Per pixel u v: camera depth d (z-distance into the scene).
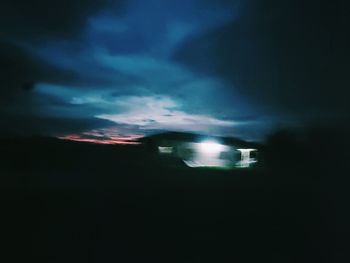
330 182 10.84
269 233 5.79
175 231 5.70
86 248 4.81
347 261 4.71
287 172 13.19
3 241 4.84
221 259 4.68
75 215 6.26
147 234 5.51
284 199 8.27
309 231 5.94
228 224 6.21
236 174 12.48
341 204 7.84
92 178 10.09
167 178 10.91
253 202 7.86
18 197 7.16
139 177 10.80
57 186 8.59
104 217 6.27
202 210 7.06
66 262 4.34
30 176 9.69
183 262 4.52
